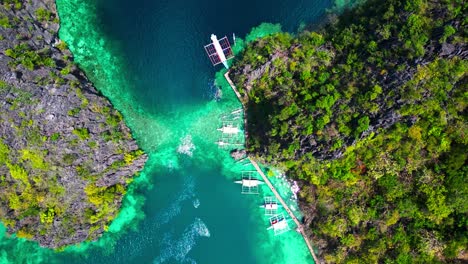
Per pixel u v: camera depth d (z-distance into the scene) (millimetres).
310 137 68188
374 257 69250
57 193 73750
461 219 64562
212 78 77188
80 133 71625
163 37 77125
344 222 71000
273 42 72938
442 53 62375
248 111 76812
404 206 66688
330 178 69875
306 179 72188
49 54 74375
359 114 65625
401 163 65562
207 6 75938
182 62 77312
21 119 68938
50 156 71125
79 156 72750
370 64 67125
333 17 73375
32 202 73312
